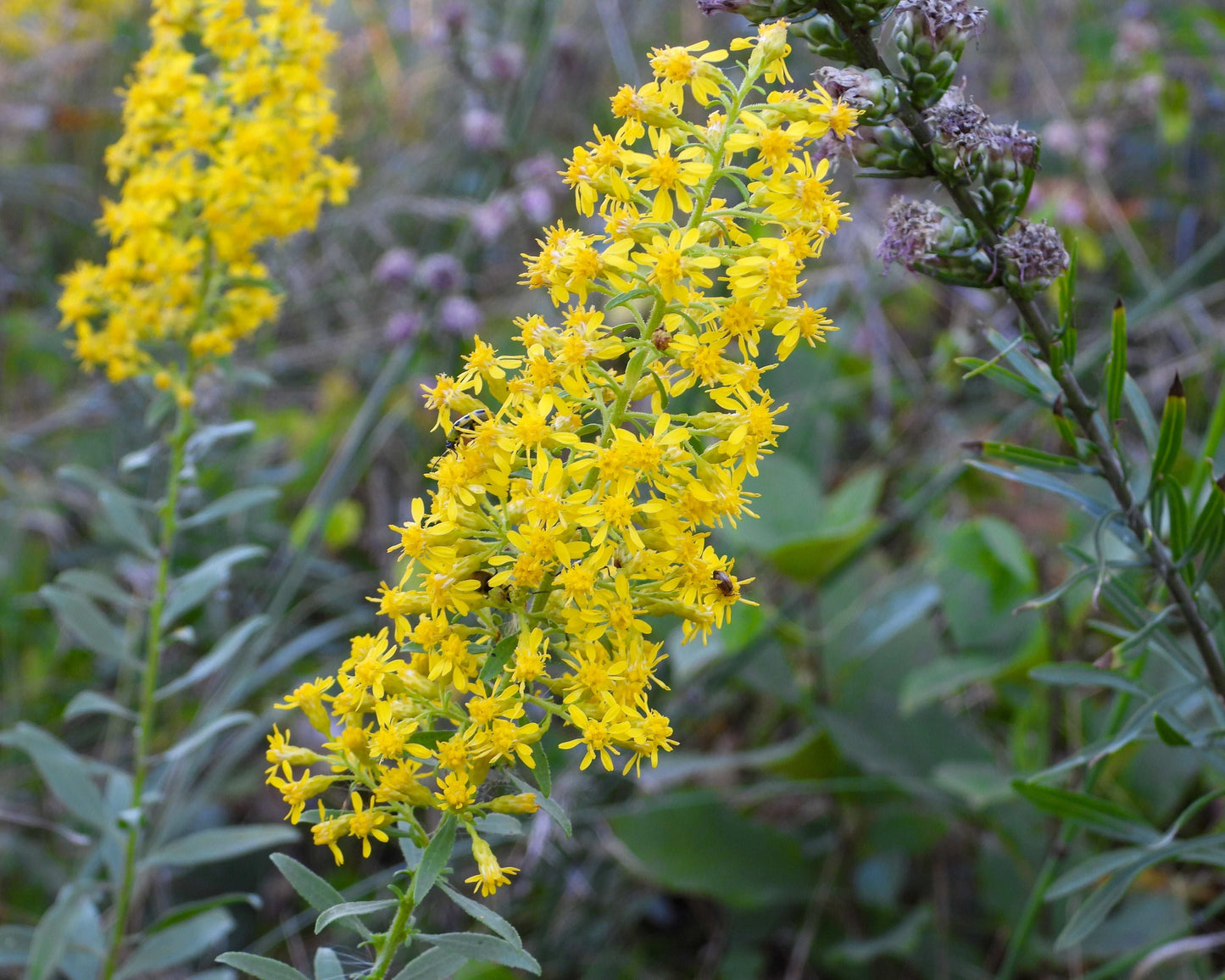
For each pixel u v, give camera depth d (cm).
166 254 46
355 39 99
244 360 83
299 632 71
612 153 29
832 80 31
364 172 94
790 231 30
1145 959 45
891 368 80
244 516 74
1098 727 53
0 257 90
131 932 56
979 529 55
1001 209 33
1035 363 36
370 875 59
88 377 84
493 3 95
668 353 30
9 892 56
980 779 50
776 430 30
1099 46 90
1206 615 38
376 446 71
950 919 56
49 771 44
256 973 30
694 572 29
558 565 29
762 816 62
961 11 31
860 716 57
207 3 47
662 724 29
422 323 65
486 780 30
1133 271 83
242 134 46
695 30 93
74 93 101
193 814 55
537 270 30
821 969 54
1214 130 88
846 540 55
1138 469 39
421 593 30
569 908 55
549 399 29
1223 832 37
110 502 47
